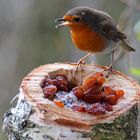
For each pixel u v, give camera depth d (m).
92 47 11.98
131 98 9.10
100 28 11.85
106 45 12.11
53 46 23.52
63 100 9.18
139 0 16.98
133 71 11.52
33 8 23.47
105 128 8.52
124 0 15.13
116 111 8.67
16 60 23.14
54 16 23.67
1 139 18.20
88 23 11.67
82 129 8.42
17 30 23.36
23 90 8.98
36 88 9.07
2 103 22.45
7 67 23.00
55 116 8.45
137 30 13.27
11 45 23.27
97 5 23.06
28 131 8.64
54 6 23.73
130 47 12.50
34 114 8.59
